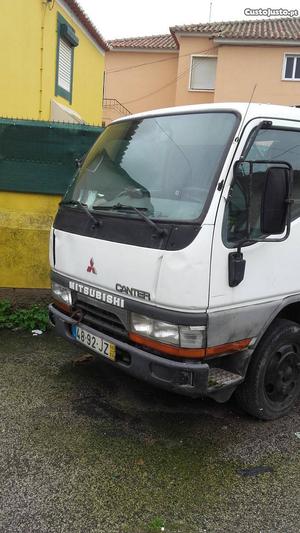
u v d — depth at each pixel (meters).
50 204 6.03
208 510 2.93
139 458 3.39
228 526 2.81
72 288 3.88
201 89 23.55
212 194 3.04
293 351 3.96
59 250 4.02
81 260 3.73
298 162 3.63
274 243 3.41
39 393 4.23
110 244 3.43
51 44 12.70
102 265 3.50
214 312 3.12
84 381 4.48
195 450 3.52
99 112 18.72
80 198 4.04
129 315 3.36
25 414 3.88
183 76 23.55
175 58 25.86
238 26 23.30
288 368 3.96
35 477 3.15
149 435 3.67
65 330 4.02
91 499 2.98
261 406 3.82
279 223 3.05
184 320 3.03
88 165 4.25
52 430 3.68
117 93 26.59
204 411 4.06
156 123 3.82
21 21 10.71
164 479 3.19
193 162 3.31
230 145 3.13
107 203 3.72
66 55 14.23
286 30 22.27
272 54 21.06
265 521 2.86
